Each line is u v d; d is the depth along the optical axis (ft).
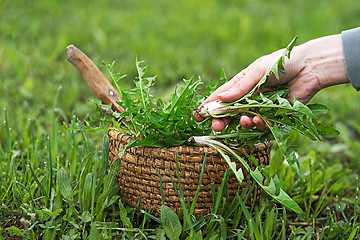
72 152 3.74
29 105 4.75
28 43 6.50
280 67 3.13
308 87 3.28
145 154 3.23
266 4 10.34
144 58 6.32
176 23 8.29
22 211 3.35
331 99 5.34
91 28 7.41
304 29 8.27
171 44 7.13
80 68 3.49
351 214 3.69
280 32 7.86
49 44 6.57
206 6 9.77
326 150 4.27
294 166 3.10
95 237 3.06
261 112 3.21
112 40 7.00
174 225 3.15
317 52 3.26
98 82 3.50
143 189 3.27
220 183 3.24
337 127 4.64
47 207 3.34
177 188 3.22
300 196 3.70
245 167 3.17
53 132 3.96
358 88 3.28
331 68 3.25
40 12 8.01
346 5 9.92
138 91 3.45
